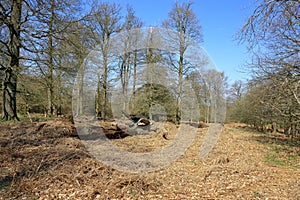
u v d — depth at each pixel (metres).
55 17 9.65
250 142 11.66
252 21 6.12
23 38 9.67
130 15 14.31
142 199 3.67
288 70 7.69
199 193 4.08
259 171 5.73
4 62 10.76
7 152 5.41
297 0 5.46
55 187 3.84
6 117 10.18
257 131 18.08
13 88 10.30
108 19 13.52
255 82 9.49
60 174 4.27
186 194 4.00
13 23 9.48
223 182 4.74
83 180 4.18
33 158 5.12
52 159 5.05
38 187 3.79
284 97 8.74
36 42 9.86
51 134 7.77
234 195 4.04
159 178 4.78
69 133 8.14
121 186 4.07
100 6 13.40
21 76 9.95
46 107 14.05
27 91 10.94
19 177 4.12
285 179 5.18
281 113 9.30
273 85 8.59
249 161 7.11
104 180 4.26
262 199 3.88
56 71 11.22
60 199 3.50
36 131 7.97
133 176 4.55
